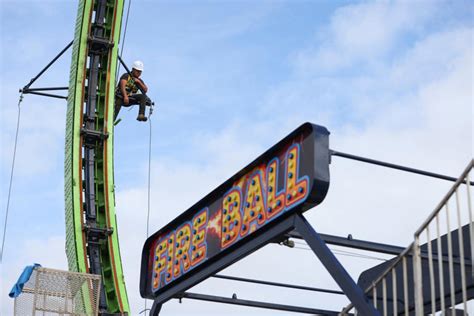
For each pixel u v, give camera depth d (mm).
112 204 44188
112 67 46688
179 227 18562
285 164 14914
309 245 13961
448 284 16203
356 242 14703
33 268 23516
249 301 17406
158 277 19031
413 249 12609
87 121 46156
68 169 44625
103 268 43219
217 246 16734
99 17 47781
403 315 16859
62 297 23594
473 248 11648
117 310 41594
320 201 14086
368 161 14656
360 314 13125
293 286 18016
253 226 15555
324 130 14312
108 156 45281
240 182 16375
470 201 11844
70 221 43312
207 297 17875
